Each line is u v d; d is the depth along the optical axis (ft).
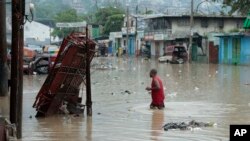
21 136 36.81
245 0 42.83
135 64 174.40
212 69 138.31
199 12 226.38
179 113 50.72
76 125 43.47
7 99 64.54
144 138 36.91
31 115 49.96
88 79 49.21
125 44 309.83
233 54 175.52
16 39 35.76
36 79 104.32
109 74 118.11
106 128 41.65
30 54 150.51
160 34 236.02
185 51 188.75
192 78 102.73
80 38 49.60
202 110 52.90
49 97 49.14
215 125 42.52
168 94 70.59
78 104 51.31
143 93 72.43
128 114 50.37
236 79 98.78
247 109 53.62
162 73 120.06
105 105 58.13
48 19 404.98
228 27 223.92
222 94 70.59
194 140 36.06
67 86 50.01
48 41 344.08
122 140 36.14
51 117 48.57
